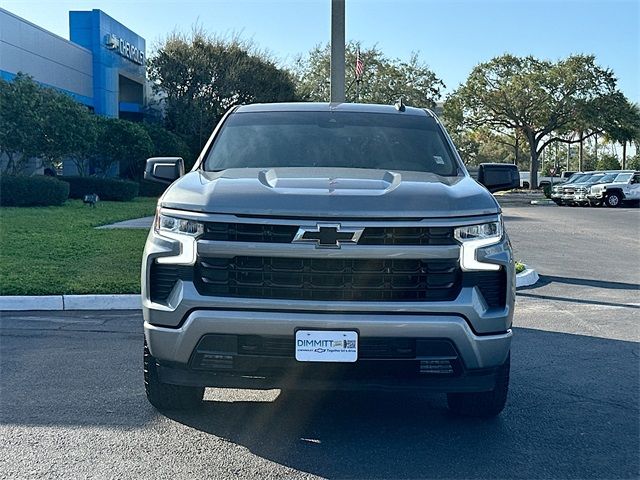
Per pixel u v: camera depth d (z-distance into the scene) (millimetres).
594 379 6121
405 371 4238
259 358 4176
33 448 4410
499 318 4277
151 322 4355
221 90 45219
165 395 4902
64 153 27375
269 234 4160
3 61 32844
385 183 4609
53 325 7977
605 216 28312
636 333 7949
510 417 5113
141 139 33750
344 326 4102
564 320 8633
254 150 5574
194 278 4234
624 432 4844
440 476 4078
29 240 13984
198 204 4297
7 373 6059
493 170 5898
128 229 16734
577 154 116000
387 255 4137
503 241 4410
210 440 4566
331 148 5594
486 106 60500
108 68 44688
